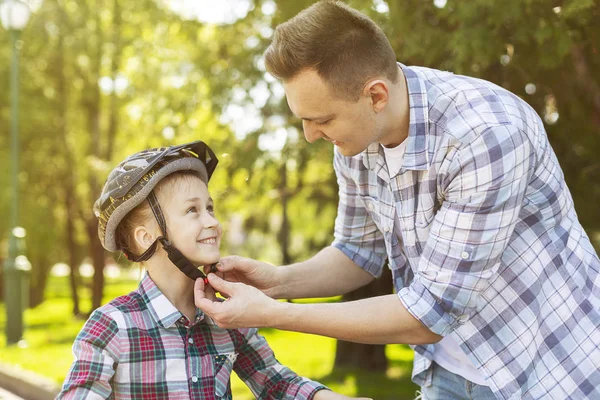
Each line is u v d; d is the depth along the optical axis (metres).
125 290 24.95
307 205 9.66
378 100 1.99
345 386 7.33
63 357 8.42
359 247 2.64
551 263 2.12
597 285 2.21
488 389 2.30
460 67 4.50
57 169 16.70
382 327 1.98
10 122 15.43
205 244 2.20
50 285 31.28
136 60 15.54
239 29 8.21
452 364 2.40
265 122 7.45
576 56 4.68
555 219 2.16
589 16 4.22
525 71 4.73
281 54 1.96
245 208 10.55
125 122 15.75
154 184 2.13
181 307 2.23
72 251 17.92
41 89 15.96
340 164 2.51
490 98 2.03
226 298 2.21
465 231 1.94
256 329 2.36
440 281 1.96
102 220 2.21
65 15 15.38
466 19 4.35
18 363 7.77
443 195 2.09
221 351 2.23
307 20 1.95
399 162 2.19
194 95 8.43
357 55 1.93
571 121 5.34
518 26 4.25
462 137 1.98
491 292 2.11
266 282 2.43
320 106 1.97
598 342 2.12
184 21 8.54
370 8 4.80
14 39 10.15
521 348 2.12
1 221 15.30
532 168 2.02
